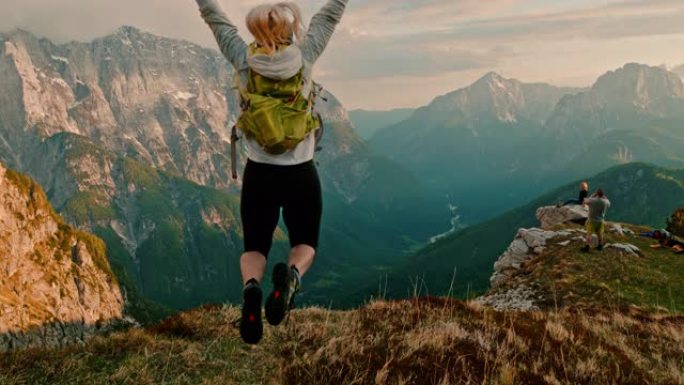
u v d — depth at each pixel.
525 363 6.49
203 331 8.53
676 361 7.70
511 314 9.62
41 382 6.16
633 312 14.21
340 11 3.86
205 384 6.26
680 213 48.94
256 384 6.35
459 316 9.01
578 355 7.02
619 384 6.14
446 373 5.64
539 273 27.55
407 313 8.87
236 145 3.91
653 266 26.97
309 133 3.86
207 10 3.91
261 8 3.58
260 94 3.63
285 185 3.77
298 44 3.75
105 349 7.36
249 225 3.88
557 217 38.91
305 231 3.90
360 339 7.25
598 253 28.78
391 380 5.88
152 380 6.25
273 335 8.06
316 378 6.13
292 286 3.62
